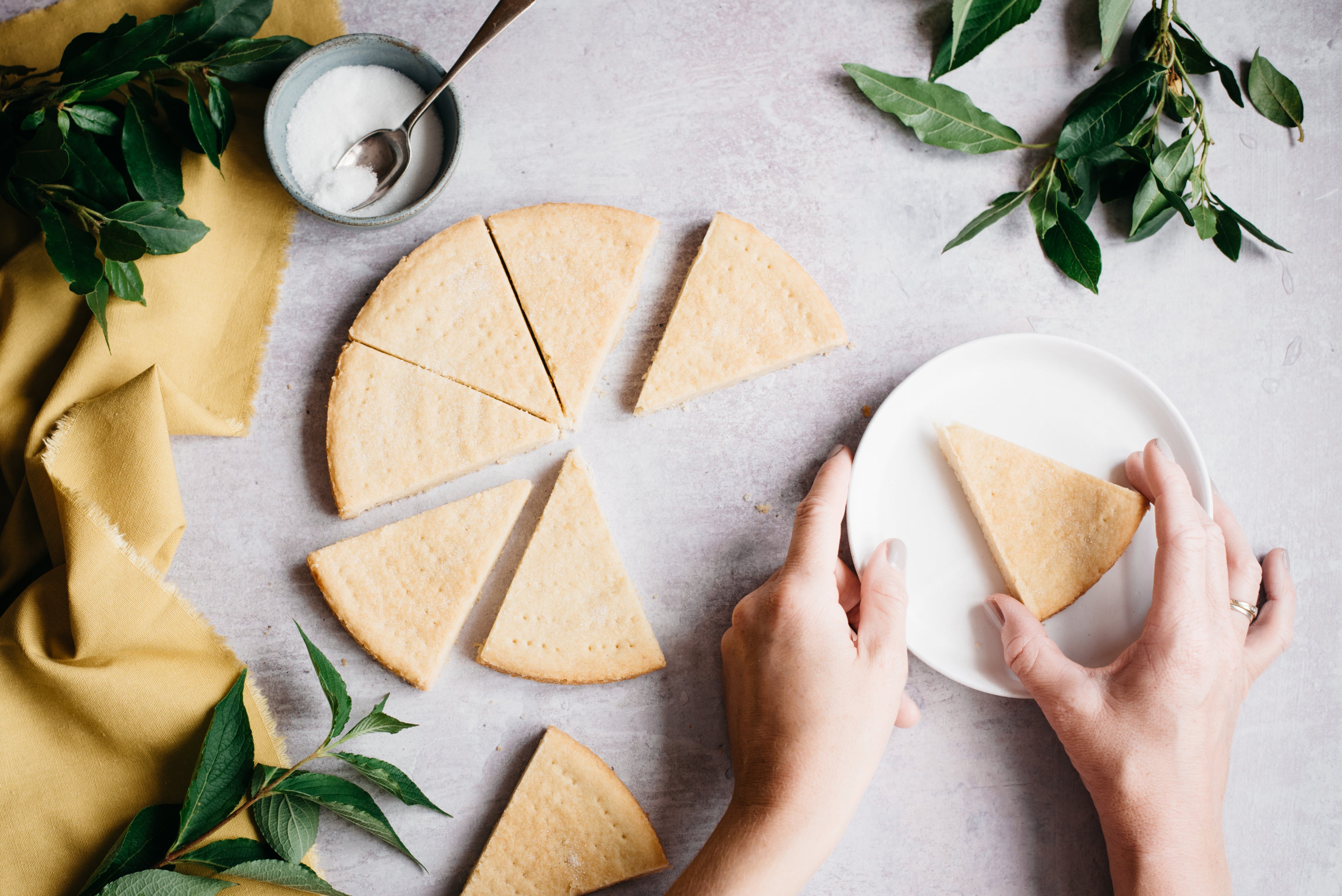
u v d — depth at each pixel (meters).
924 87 1.29
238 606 1.32
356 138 1.28
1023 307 1.39
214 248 1.30
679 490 1.36
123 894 1.05
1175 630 1.15
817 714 1.09
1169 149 1.27
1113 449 1.33
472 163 1.36
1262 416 1.40
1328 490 1.39
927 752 1.35
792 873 1.05
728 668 1.24
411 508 1.35
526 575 1.30
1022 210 1.39
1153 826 1.14
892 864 1.34
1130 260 1.40
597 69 1.37
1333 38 1.41
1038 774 1.35
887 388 1.37
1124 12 1.25
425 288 1.31
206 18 1.21
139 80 1.26
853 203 1.38
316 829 1.17
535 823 1.28
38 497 1.21
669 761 1.33
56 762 1.18
